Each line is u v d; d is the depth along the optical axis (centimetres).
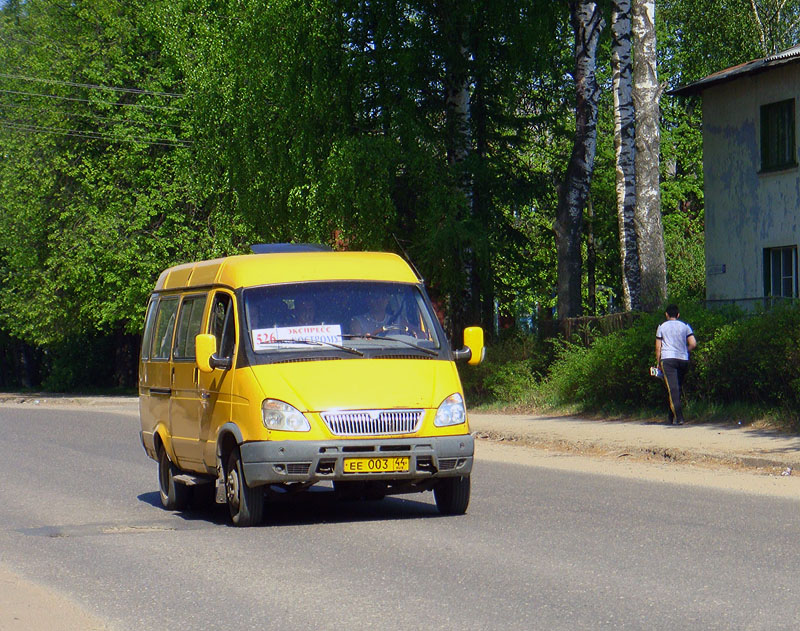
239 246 5575
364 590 1036
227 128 4391
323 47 3819
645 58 3212
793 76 3641
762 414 2502
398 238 3988
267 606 985
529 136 4597
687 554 1170
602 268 6100
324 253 1625
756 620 879
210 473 1559
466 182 3925
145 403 1848
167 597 1038
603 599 968
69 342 7231
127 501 1792
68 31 6150
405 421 1421
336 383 1427
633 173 3675
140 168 5875
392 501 1734
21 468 2302
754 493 1656
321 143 3831
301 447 1392
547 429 2720
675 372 2623
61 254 5938
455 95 4038
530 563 1142
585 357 3173
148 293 5750
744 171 3856
